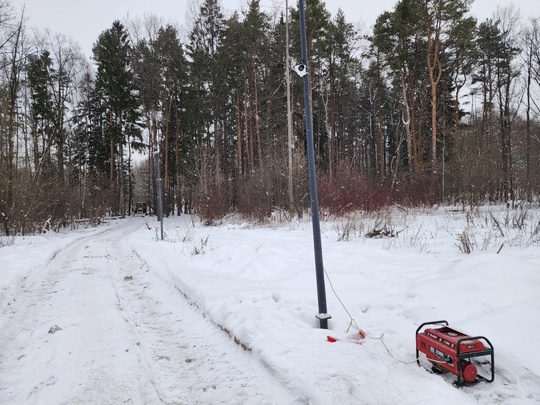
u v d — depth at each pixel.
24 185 20.47
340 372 3.41
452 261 7.64
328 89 34.31
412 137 28.08
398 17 26.11
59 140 30.48
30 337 4.98
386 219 14.20
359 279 6.73
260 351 4.02
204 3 32.12
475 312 4.67
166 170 36.25
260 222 19.16
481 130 29.84
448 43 26.61
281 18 26.95
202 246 12.09
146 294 7.30
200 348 4.56
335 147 36.38
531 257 6.91
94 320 5.54
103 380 3.72
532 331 3.78
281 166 21.77
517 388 3.23
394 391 3.12
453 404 2.89
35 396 3.45
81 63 35.31
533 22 25.08
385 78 32.88
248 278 7.70
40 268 10.00
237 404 3.27
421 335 3.77
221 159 35.97
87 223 29.70
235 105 33.28
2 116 19.70
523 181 23.89
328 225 15.55
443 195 21.98
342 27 30.45
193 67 32.66
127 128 39.69
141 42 35.12
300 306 5.64
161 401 3.36
